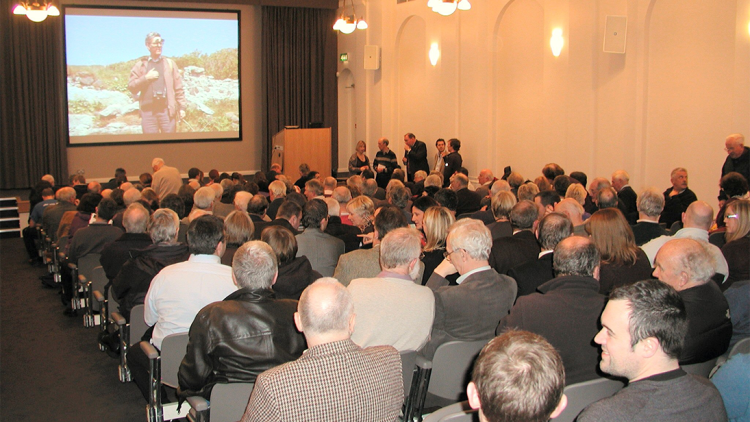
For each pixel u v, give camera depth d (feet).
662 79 21.88
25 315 16.63
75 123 35.22
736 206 10.89
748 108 18.74
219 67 38.17
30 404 11.18
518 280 9.20
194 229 9.04
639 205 12.62
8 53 32.86
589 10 23.63
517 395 3.59
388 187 17.66
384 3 35.27
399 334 7.75
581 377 7.00
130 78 36.11
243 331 7.13
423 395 7.97
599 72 23.63
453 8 22.02
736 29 18.95
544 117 26.40
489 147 29.53
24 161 33.76
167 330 8.80
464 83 30.55
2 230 29.50
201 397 7.28
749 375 6.05
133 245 12.27
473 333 8.33
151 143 37.11
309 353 5.21
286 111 39.37
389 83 35.83
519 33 27.61
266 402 4.95
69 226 18.45
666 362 4.86
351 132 41.04
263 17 37.96
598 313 7.02
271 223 13.84
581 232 12.52
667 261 7.30
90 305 14.37
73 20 34.50
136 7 35.73
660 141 22.16
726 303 7.30
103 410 10.96
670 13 21.39
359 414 5.09
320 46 39.58
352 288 7.88
